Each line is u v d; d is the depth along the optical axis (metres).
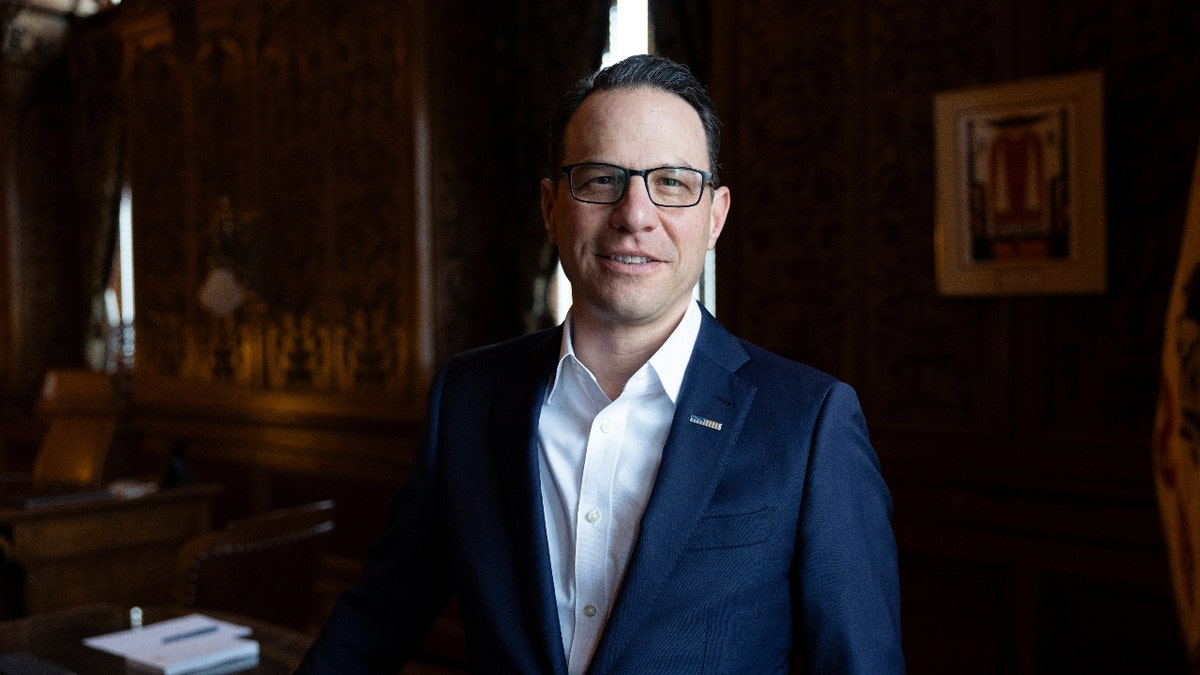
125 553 4.36
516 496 1.25
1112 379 2.85
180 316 6.37
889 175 3.28
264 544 2.91
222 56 6.00
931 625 3.26
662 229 1.17
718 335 1.30
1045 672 3.00
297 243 5.54
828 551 1.13
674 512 1.15
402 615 1.39
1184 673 2.73
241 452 5.87
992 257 3.03
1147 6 2.75
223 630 2.28
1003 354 3.05
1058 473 2.94
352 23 5.18
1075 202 2.86
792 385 1.22
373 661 1.37
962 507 3.17
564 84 4.60
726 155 3.67
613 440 1.22
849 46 3.35
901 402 3.28
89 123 7.33
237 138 5.91
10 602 4.52
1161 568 2.76
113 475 6.48
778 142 3.54
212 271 5.80
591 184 1.18
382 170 5.04
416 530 1.38
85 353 7.52
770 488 1.14
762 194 3.59
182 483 4.68
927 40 3.18
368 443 5.10
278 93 5.63
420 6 4.80
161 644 2.18
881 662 1.12
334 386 5.34
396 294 4.98
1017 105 2.95
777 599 1.15
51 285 7.62
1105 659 2.89
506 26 4.88
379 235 5.07
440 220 4.86
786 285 3.53
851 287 3.37
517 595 1.21
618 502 1.20
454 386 1.40
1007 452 3.05
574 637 1.18
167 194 6.45
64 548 4.12
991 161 3.01
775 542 1.14
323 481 5.36
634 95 1.18
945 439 3.18
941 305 3.19
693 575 1.13
